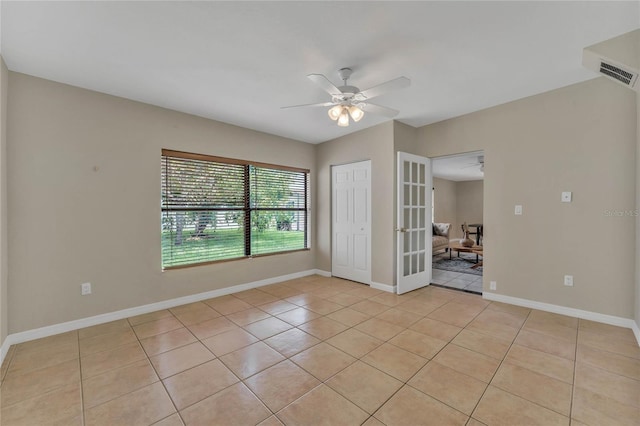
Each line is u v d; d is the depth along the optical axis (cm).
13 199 244
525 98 317
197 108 336
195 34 198
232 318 304
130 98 306
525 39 207
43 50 216
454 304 341
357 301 356
